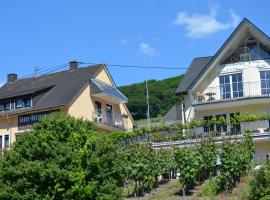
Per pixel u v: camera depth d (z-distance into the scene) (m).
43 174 23.39
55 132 24.97
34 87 54.69
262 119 39.84
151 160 32.84
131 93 91.44
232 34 43.69
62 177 23.55
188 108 44.91
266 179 26.22
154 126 41.69
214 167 32.19
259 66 43.75
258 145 39.66
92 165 24.38
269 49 44.00
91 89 52.19
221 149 32.00
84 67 55.41
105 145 25.22
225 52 44.31
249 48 44.31
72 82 52.66
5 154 24.83
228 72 44.28
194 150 32.12
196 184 32.22
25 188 23.64
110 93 52.78
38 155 24.55
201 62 49.72
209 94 43.66
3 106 53.69
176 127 40.91
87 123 26.28
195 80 44.00
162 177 35.06
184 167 31.11
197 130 40.50
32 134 25.03
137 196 32.12
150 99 88.56
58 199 23.62
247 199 27.27
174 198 30.06
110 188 24.42
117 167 25.25
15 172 23.69
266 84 43.53
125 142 41.16
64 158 24.00
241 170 30.67
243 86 43.69
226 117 43.69
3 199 23.48
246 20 43.22
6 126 52.22
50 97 51.19
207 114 44.22
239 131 39.78
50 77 56.03
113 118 54.75
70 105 49.56
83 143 25.00
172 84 91.81
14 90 55.81
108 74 56.09
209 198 29.20
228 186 30.34
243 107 43.31
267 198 25.55
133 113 87.56
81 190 23.66
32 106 51.25
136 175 32.03
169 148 40.03
